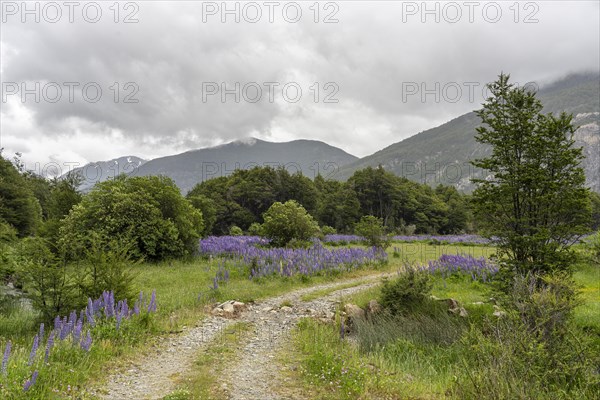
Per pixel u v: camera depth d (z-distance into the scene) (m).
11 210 39.56
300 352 8.92
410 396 6.86
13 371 6.06
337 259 22.16
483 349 7.73
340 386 6.83
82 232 22.86
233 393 6.52
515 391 6.49
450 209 85.19
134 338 8.68
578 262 12.73
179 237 25.81
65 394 6.00
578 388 7.73
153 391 6.46
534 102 13.22
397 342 10.29
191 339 9.50
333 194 80.38
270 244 32.41
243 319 11.87
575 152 12.42
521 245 12.59
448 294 15.91
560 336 8.65
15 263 10.68
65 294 9.67
